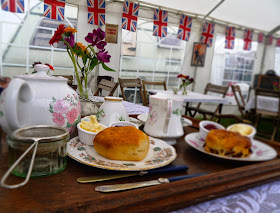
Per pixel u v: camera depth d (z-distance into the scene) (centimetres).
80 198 25
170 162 37
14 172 25
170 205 27
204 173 36
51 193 25
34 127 29
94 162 33
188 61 260
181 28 212
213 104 263
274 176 40
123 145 34
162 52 220
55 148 28
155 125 48
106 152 35
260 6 223
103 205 24
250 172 39
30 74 34
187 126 70
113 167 31
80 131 40
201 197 30
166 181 31
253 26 241
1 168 25
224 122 68
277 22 231
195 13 225
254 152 48
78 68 45
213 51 262
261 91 211
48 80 34
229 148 42
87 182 29
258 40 213
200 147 48
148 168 33
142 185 29
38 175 27
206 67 271
